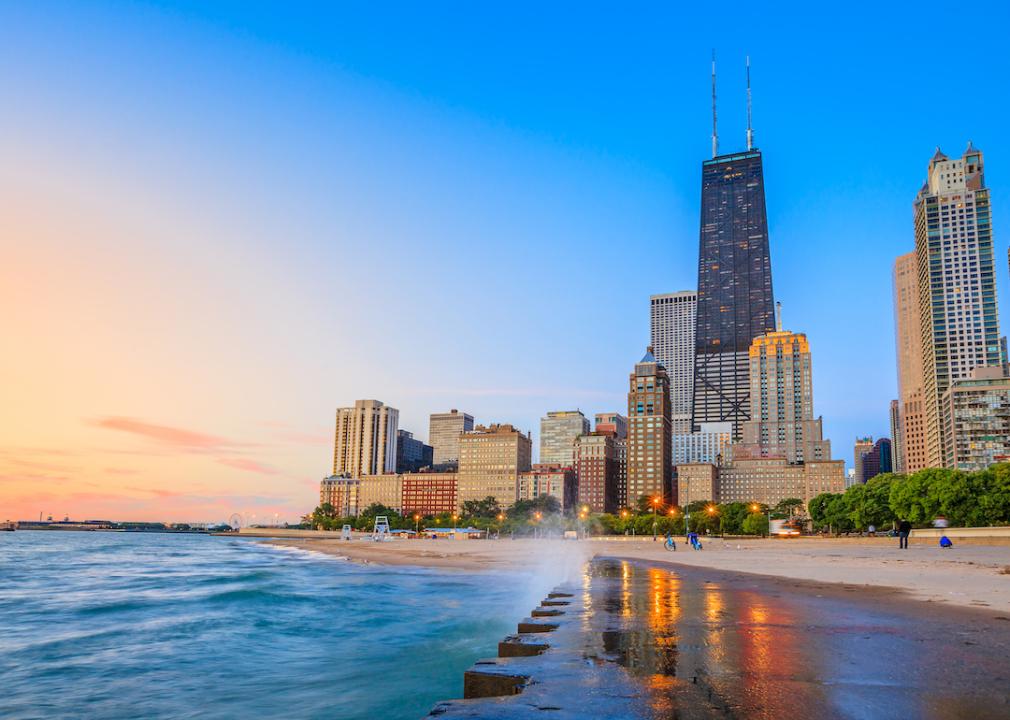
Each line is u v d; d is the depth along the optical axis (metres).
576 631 11.46
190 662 21.80
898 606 15.74
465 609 35.03
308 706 15.92
